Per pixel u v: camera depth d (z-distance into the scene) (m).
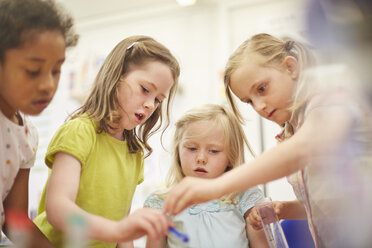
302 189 0.75
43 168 1.84
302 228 0.84
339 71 0.39
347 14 0.35
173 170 0.88
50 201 0.58
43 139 1.86
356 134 0.42
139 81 0.71
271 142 1.48
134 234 0.51
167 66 0.75
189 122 0.82
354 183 0.41
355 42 0.36
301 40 0.60
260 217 0.70
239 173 0.53
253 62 0.71
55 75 0.54
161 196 0.84
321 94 0.48
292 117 0.67
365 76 0.37
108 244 0.74
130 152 0.81
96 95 0.75
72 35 0.57
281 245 0.68
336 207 0.43
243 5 1.70
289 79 0.69
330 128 0.44
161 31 1.84
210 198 0.52
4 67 0.50
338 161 0.43
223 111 0.85
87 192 0.69
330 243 0.55
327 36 0.38
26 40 0.49
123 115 0.72
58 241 0.70
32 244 0.67
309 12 0.39
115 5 1.87
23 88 0.51
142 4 1.85
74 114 0.77
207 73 1.72
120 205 0.75
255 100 0.72
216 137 0.80
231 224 0.77
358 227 0.38
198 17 1.79
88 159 0.69
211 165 0.80
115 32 1.93
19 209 0.69
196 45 1.77
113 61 0.75
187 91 1.72
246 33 1.67
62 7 0.55
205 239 0.75
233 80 0.74
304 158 0.51
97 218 0.53
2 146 0.60
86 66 1.89
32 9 0.50
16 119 0.64
